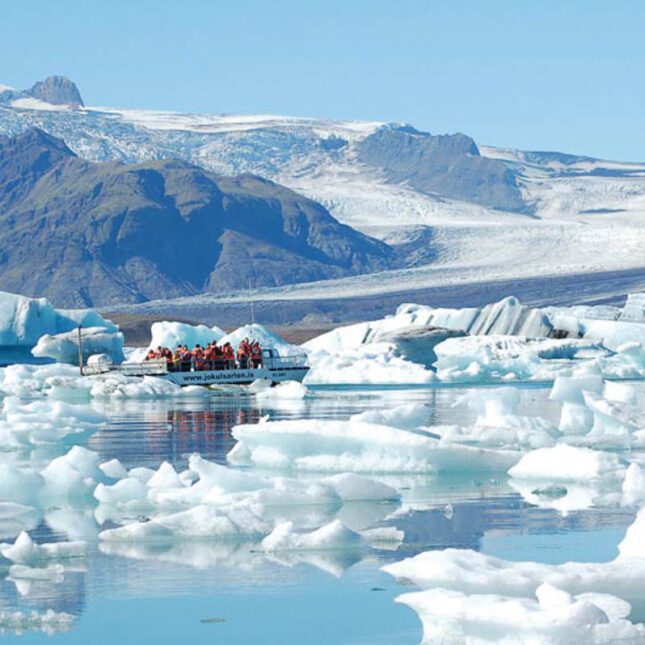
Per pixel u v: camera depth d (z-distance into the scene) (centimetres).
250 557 1678
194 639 1307
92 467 2377
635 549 1525
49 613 1388
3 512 2078
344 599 1452
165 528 1830
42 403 4091
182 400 6072
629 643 1177
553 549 1742
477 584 1357
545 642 1192
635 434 3188
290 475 2533
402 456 2602
